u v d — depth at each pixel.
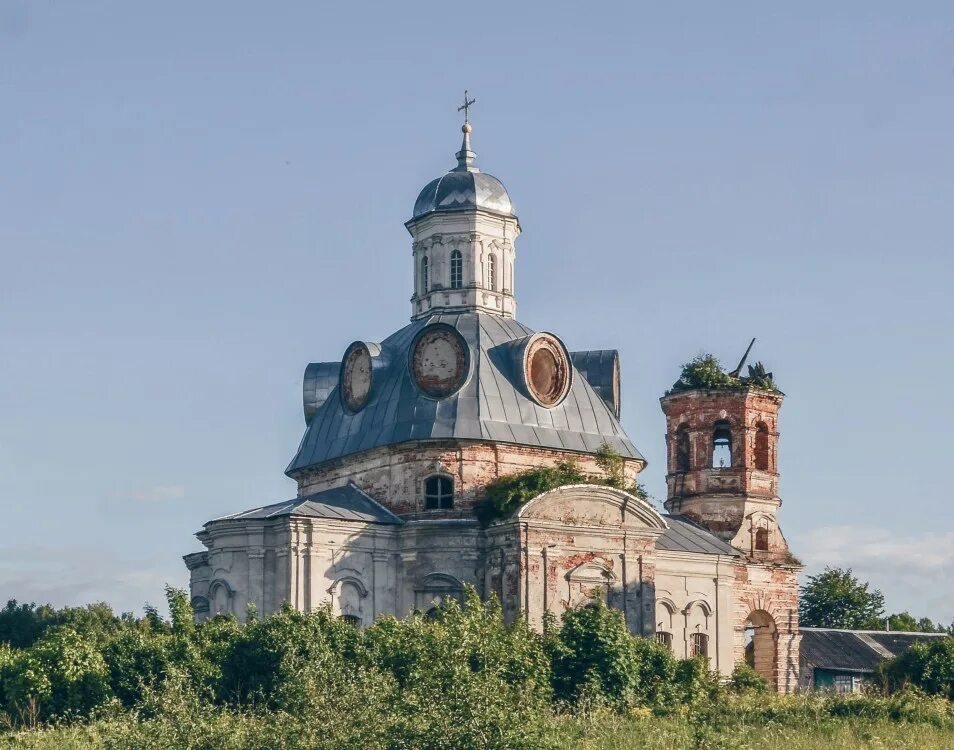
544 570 68.75
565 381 75.44
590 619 62.28
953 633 105.81
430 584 70.19
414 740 41.66
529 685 49.12
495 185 79.12
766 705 58.94
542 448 73.06
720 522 81.44
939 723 54.81
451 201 78.06
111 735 47.59
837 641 92.62
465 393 72.62
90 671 59.44
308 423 80.31
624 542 70.81
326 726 41.88
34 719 57.91
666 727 52.38
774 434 83.50
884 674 74.38
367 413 74.81
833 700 59.59
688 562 76.56
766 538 82.31
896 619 125.00
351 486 74.25
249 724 44.84
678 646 75.56
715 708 58.50
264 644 59.97
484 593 70.12
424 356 73.69
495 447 72.00
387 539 70.56
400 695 45.25
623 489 72.19
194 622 65.69
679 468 83.12
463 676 45.47
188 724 43.47
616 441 75.94
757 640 82.25
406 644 57.09
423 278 79.12
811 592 126.44
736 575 80.19
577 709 57.50
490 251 78.38
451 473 71.38
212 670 59.00
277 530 68.50
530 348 74.38
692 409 82.69
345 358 76.81
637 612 70.62
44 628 88.19
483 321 76.19
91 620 90.25
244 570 68.56
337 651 59.12
